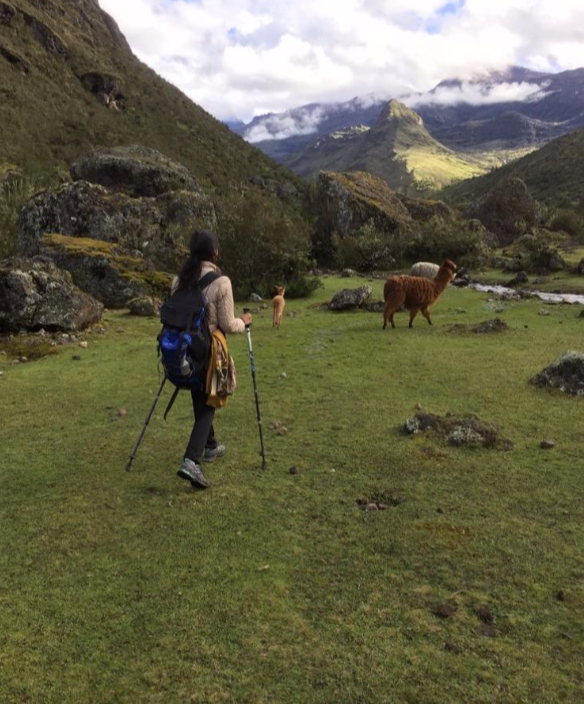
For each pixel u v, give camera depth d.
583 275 21.50
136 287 14.88
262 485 4.37
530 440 5.09
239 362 8.63
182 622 2.85
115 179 28.48
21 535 3.71
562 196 91.50
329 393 6.79
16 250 18.41
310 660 2.59
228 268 17.48
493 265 26.69
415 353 8.80
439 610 2.89
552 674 2.48
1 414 6.30
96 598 3.05
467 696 2.37
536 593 3.01
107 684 2.48
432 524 3.72
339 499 4.11
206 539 3.61
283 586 3.12
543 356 8.21
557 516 3.78
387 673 2.50
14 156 47.06
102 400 6.77
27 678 2.52
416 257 28.78
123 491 4.32
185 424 5.86
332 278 24.00
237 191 20.45
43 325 11.04
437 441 5.07
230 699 2.38
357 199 31.94
